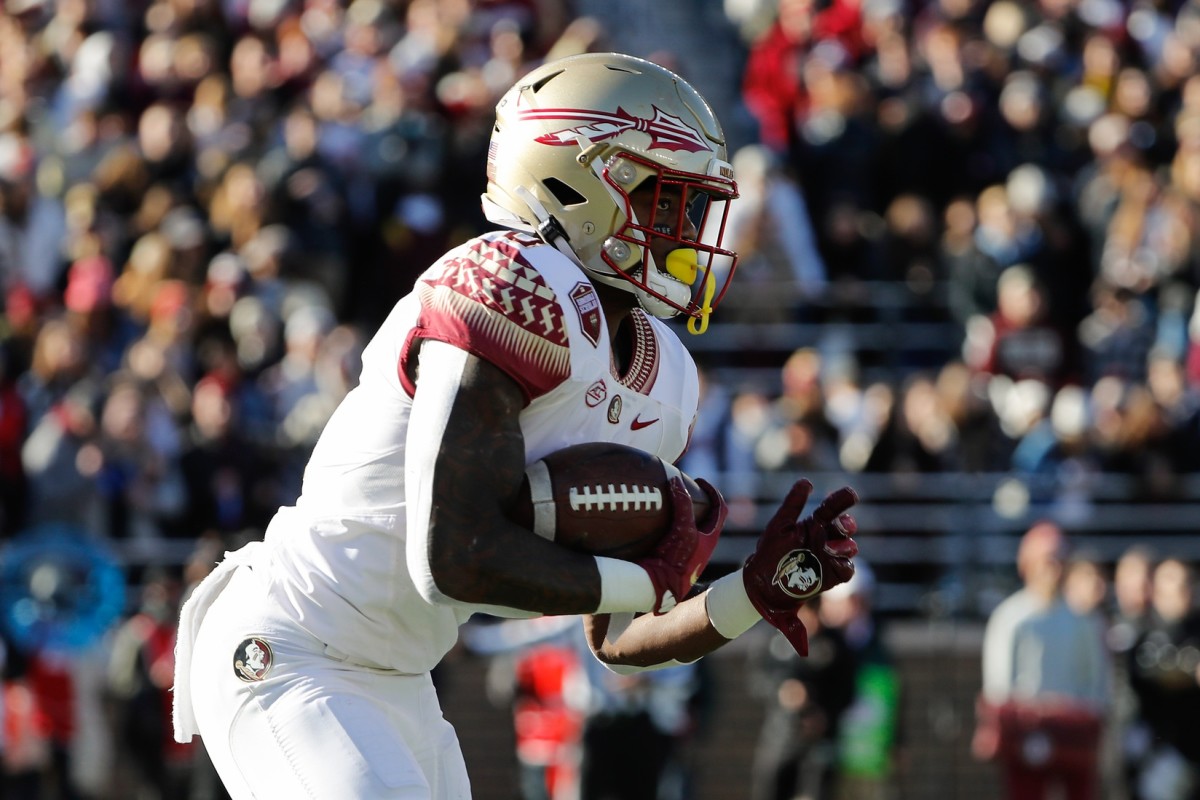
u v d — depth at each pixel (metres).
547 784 26.25
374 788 10.61
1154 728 26.86
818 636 26.36
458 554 10.05
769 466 28.91
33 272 32.41
